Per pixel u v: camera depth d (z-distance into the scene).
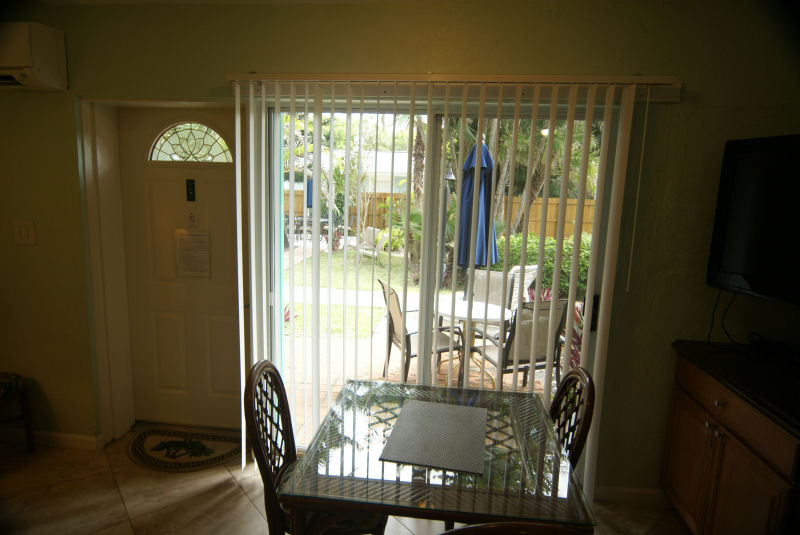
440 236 2.12
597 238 2.08
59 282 2.50
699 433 1.87
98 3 2.26
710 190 2.05
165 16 2.26
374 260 2.21
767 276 1.74
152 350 2.80
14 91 2.36
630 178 2.09
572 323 2.12
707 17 1.97
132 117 2.58
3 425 2.66
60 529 2.00
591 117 1.99
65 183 2.41
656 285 2.15
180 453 2.59
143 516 2.10
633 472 2.30
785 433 1.38
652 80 1.94
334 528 1.51
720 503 1.69
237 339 2.73
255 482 2.36
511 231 2.15
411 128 2.07
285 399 1.66
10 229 2.48
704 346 2.05
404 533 2.05
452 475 1.27
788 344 2.05
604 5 2.02
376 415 1.60
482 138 2.05
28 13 2.32
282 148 2.31
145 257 2.71
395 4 2.12
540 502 1.18
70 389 2.58
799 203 1.63
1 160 2.43
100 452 2.59
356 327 2.23
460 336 2.29
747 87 1.98
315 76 2.12
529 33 2.07
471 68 2.12
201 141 2.60
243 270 2.49
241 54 2.24
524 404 1.73
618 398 2.25
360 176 2.15
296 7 2.18
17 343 2.58
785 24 1.93
